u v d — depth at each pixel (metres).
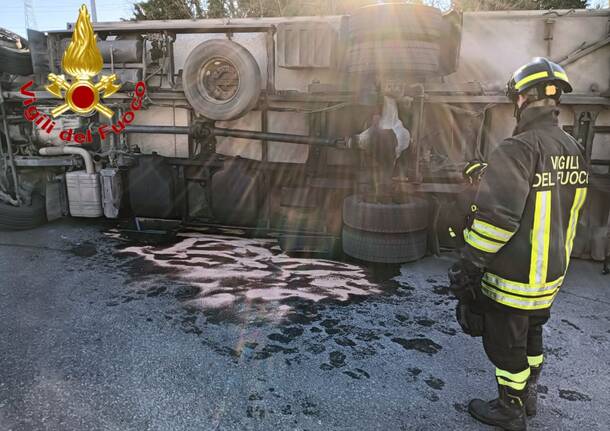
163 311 3.39
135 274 4.16
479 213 1.82
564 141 1.89
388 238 4.34
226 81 5.32
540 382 2.57
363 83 4.74
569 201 1.91
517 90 1.91
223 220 5.47
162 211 5.54
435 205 4.73
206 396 2.37
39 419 2.16
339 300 3.66
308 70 5.37
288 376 2.57
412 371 2.65
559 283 1.96
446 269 4.45
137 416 2.20
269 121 5.60
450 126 4.95
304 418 2.21
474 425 2.18
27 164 5.68
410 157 4.66
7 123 5.79
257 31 5.26
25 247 4.93
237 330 3.12
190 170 5.53
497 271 1.91
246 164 5.41
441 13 3.99
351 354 2.83
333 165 5.29
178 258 4.64
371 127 4.41
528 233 1.84
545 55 4.88
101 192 5.75
